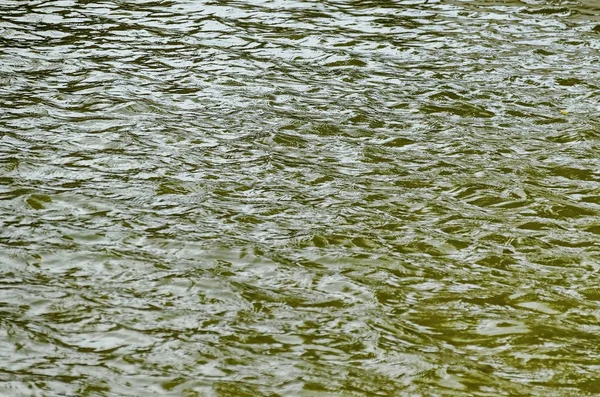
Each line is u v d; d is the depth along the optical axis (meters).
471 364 6.67
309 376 6.46
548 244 8.69
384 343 6.93
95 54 14.16
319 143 11.14
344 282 7.85
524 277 8.03
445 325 7.22
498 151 11.02
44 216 8.89
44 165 10.11
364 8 17.09
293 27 15.83
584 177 10.33
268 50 14.65
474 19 16.48
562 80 13.55
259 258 8.20
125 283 7.70
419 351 6.82
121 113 11.82
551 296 7.70
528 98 12.84
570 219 9.26
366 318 7.28
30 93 12.41
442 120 12.01
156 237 8.52
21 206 9.07
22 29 15.33
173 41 14.91
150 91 12.69
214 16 16.34
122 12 16.50
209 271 7.95
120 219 8.88
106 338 6.88
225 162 10.43
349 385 6.36
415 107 12.43
